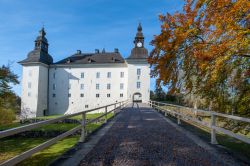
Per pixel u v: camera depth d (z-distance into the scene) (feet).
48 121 20.57
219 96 40.16
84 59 270.26
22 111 227.20
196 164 21.97
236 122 42.01
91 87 262.47
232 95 40.93
